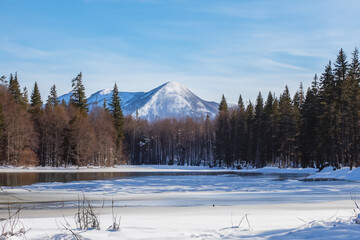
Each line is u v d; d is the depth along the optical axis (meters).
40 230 7.95
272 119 81.50
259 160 86.06
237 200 19.14
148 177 43.69
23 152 67.12
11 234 7.20
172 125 130.00
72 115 78.62
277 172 64.44
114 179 38.53
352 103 52.22
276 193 23.59
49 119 75.94
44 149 77.31
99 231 7.68
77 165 76.19
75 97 84.50
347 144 55.69
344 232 6.20
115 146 89.25
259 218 11.20
